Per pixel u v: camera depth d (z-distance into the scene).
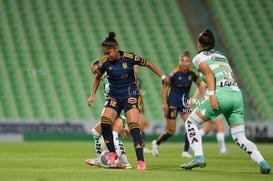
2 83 86.81
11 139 73.88
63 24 96.19
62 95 86.06
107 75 28.97
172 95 45.91
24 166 32.34
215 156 46.03
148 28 97.50
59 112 83.81
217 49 95.69
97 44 94.06
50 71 89.19
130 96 28.91
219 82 26.73
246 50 95.50
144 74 89.44
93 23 97.00
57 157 42.22
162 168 30.81
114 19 98.00
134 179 22.95
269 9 101.69
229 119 27.27
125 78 28.75
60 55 91.75
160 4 101.44
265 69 92.69
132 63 28.66
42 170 28.28
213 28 98.75
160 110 85.12
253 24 99.62
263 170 26.58
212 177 24.31
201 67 26.92
